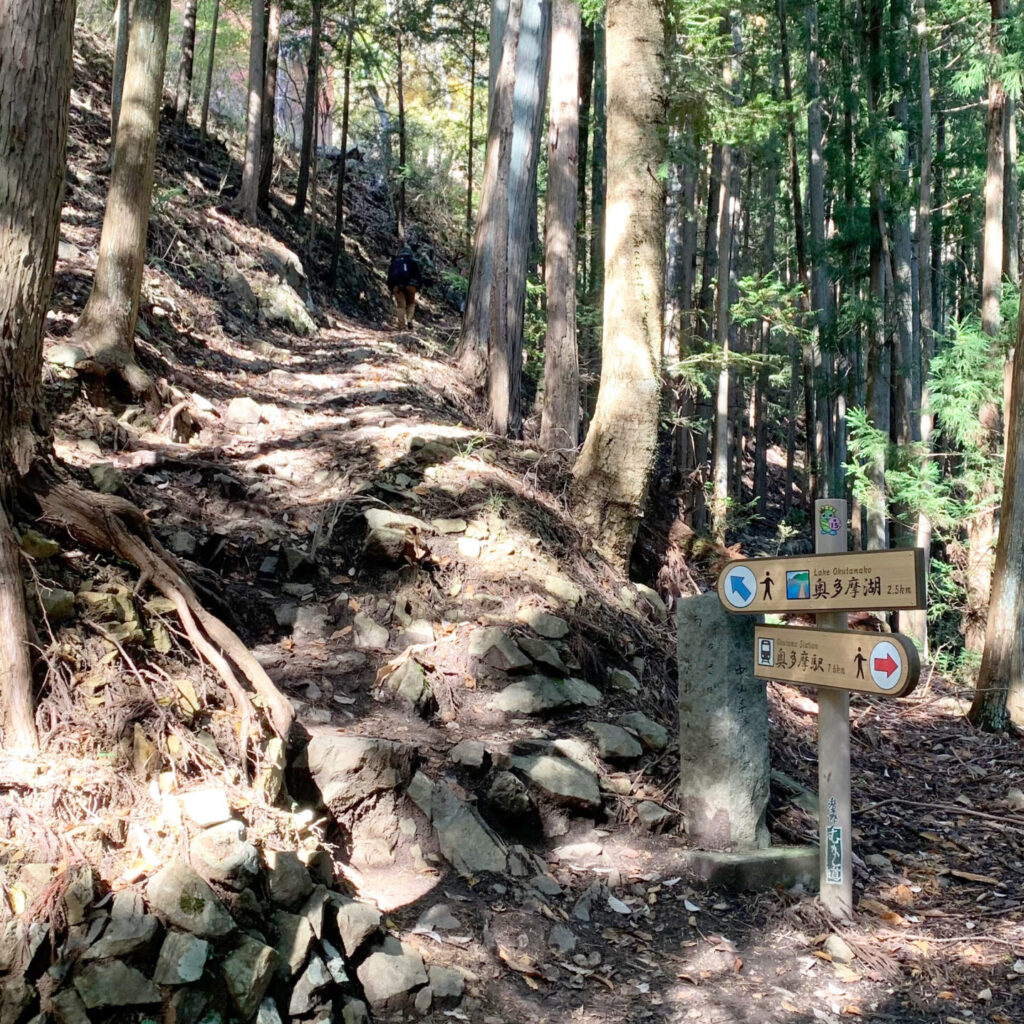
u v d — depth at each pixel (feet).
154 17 24.43
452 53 74.08
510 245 32.37
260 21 49.93
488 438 26.45
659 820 15.94
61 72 12.86
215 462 22.59
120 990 9.03
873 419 35.81
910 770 21.84
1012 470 25.02
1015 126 44.09
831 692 14.46
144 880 10.01
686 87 23.20
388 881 13.23
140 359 26.58
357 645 17.93
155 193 40.29
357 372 35.78
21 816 10.04
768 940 13.62
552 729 17.30
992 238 33.01
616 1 22.82
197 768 12.16
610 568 23.13
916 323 49.57
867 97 38.27
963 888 16.12
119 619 13.38
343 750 13.94
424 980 11.07
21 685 11.34
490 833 14.34
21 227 12.75
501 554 20.85
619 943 13.03
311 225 58.80
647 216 22.88
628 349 23.15
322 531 20.53
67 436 21.22
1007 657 24.81
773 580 14.83
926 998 12.56
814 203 42.11
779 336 61.46
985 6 38.99
